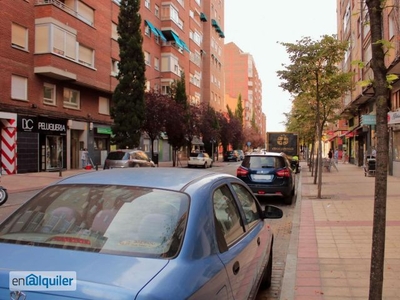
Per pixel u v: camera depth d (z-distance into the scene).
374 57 3.26
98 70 29.11
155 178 3.16
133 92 27.38
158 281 2.07
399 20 15.73
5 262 2.24
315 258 6.00
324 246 6.74
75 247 2.47
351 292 4.60
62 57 24.42
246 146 87.69
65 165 26.56
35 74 23.72
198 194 2.90
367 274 5.25
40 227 2.74
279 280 5.38
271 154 12.89
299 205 11.64
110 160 20.22
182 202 2.78
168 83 43.31
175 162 39.72
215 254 2.69
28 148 23.09
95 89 29.75
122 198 2.86
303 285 4.84
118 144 27.42
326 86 13.33
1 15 21.19
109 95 32.19
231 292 2.76
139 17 27.98
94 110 30.16
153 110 30.58
